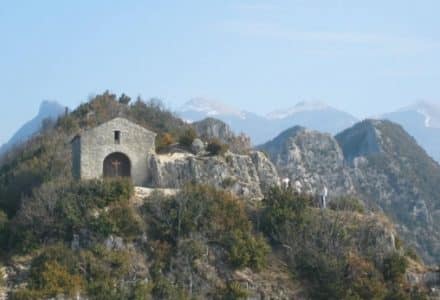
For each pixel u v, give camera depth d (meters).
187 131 154.62
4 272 117.81
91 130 135.75
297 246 126.12
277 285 120.12
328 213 134.00
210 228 124.38
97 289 113.00
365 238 130.50
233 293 116.25
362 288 120.56
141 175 137.88
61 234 122.94
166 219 124.00
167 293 114.50
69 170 144.38
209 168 142.62
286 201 132.50
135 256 119.62
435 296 124.50
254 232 128.12
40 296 111.44
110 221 121.38
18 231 124.94
